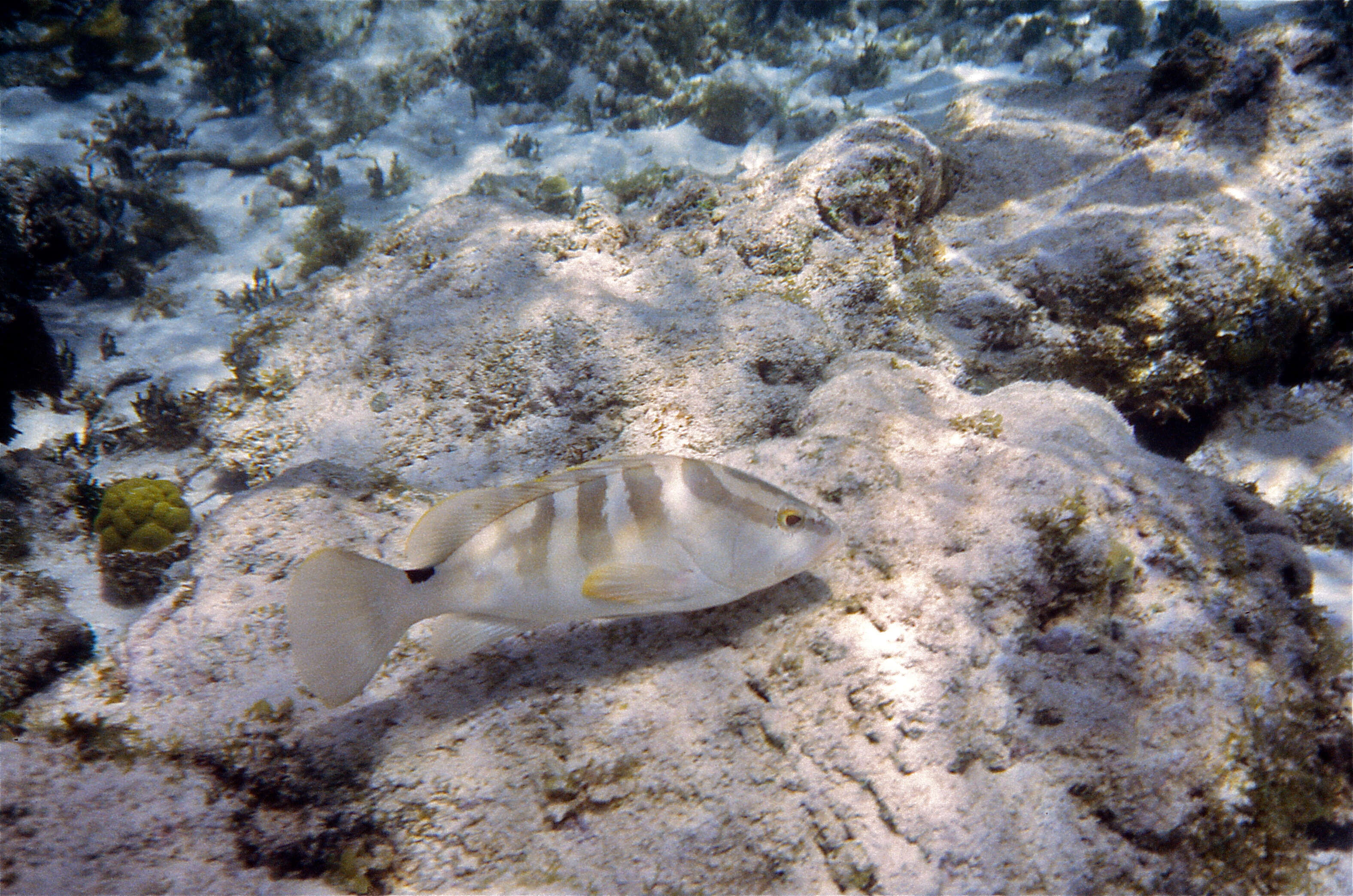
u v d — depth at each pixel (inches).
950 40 141.9
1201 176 59.3
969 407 38.7
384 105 136.3
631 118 130.5
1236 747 29.0
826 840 26.4
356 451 54.1
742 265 56.6
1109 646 30.0
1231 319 52.9
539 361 52.9
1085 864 26.6
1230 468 56.3
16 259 86.7
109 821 27.8
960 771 27.3
